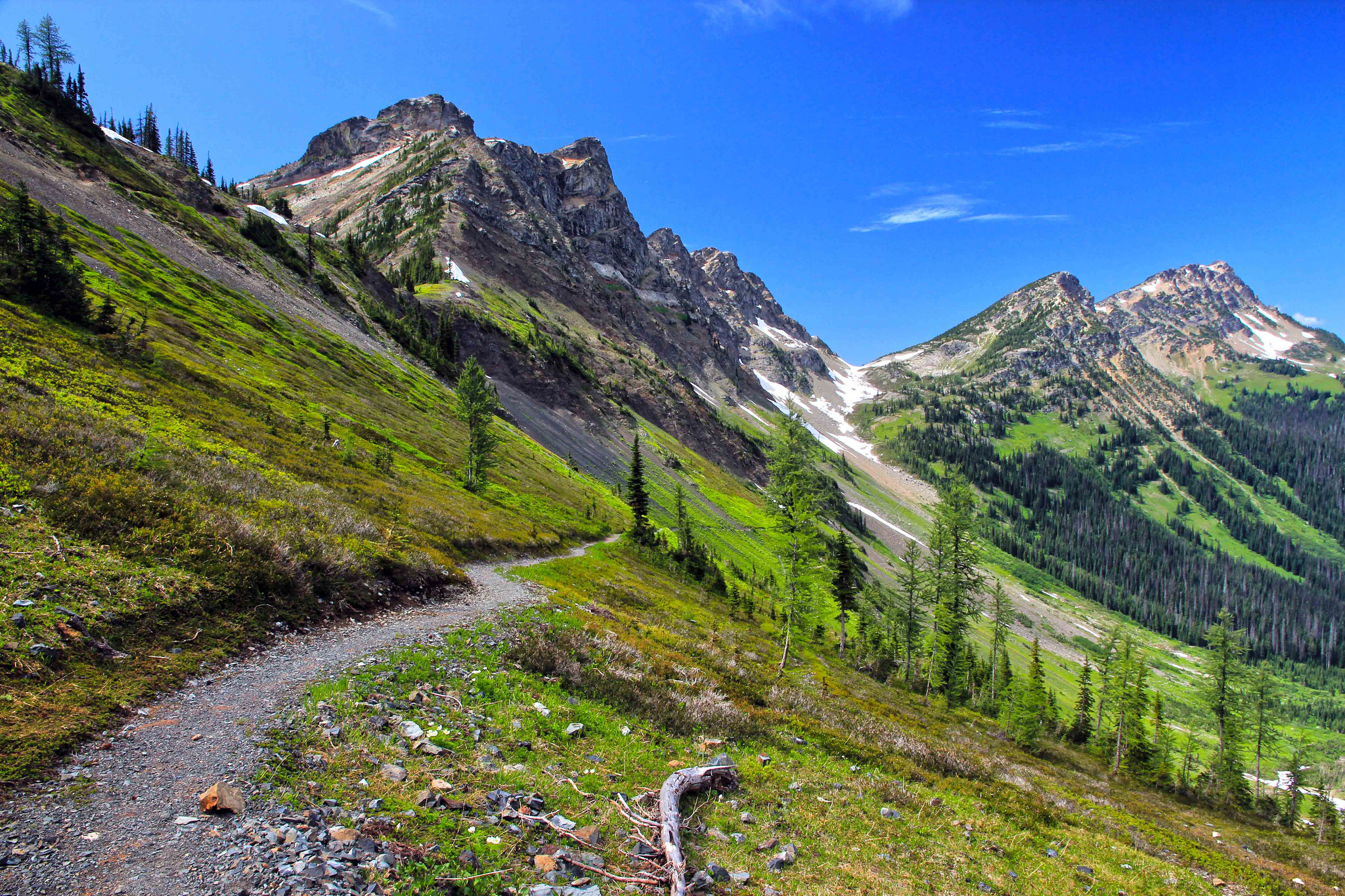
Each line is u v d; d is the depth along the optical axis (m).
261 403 47.53
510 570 37.59
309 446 43.22
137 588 13.25
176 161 110.12
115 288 53.69
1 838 6.23
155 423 29.94
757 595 87.31
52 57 106.00
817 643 66.00
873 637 75.56
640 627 30.34
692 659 25.47
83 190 75.19
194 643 12.87
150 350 42.47
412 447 64.69
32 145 76.44
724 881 8.55
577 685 15.80
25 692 8.93
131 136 148.12
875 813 12.86
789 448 36.62
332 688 12.09
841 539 58.38
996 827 14.24
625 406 180.88
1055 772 39.06
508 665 15.88
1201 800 50.09
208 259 80.94
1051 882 11.57
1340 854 35.75
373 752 9.74
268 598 16.38
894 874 10.06
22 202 40.09
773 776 13.44
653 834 9.30
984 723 50.56
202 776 8.20
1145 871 13.99
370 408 69.81
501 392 129.62
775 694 23.34
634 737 13.46
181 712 10.09
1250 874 17.92
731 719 16.59
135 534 15.20
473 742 10.94
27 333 33.12
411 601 22.86
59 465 17.19
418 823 8.02
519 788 9.68
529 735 11.86
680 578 71.94
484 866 7.43
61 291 39.38
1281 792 58.59
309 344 77.19
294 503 25.55
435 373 111.12
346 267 126.94
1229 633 58.12
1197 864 17.70
